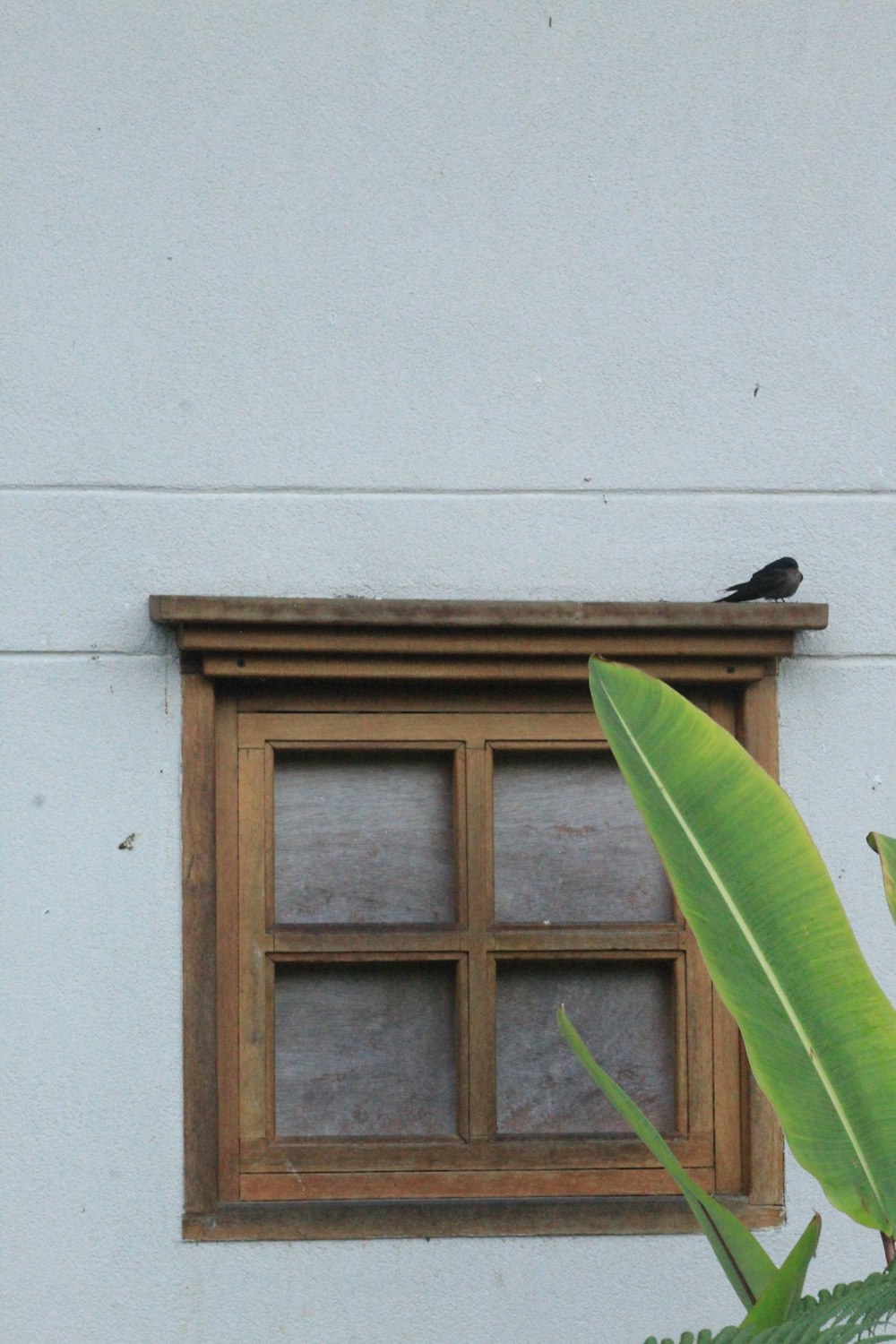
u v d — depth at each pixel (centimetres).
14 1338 418
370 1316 425
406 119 452
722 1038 443
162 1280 422
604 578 450
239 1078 434
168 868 432
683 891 281
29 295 443
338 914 445
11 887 429
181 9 448
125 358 444
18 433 440
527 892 449
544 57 456
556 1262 429
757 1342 246
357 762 450
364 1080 441
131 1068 427
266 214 449
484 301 452
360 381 449
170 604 420
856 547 455
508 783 452
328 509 445
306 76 451
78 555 438
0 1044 425
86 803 432
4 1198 421
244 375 446
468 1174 434
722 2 461
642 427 454
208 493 443
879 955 444
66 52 446
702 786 284
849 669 451
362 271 450
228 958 436
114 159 446
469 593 446
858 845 447
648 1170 438
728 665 442
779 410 457
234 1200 430
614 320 455
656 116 458
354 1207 427
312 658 431
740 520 454
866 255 461
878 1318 260
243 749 441
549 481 450
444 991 445
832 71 462
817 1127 271
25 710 433
